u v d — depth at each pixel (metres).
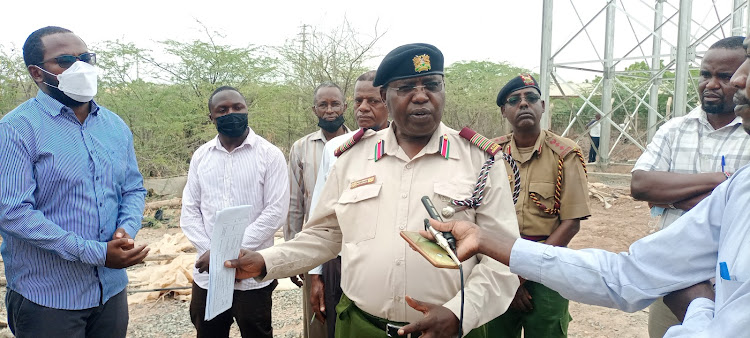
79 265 2.53
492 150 2.07
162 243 7.31
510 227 1.99
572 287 1.63
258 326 3.30
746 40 1.41
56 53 2.48
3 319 4.60
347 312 2.17
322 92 3.78
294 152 3.90
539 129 3.19
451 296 1.98
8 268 2.55
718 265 1.38
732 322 1.18
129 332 4.50
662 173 2.54
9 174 2.32
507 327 3.07
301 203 3.88
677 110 11.48
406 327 1.79
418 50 2.01
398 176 2.11
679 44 11.34
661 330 2.57
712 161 2.49
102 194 2.63
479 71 20.08
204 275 3.25
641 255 1.58
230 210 1.94
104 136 2.71
